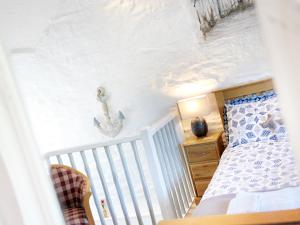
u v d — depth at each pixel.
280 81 0.43
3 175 0.58
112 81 3.24
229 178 2.00
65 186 2.42
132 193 2.42
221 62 2.87
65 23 3.06
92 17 2.97
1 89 0.58
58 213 0.67
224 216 0.89
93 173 3.57
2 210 0.60
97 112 3.42
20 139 0.60
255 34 2.68
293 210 0.79
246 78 2.85
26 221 0.59
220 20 2.72
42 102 3.54
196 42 2.85
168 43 2.92
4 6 2.73
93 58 3.19
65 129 3.61
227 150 2.59
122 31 2.98
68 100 3.46
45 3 2.86
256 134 2.54
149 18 2.87
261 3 0.43
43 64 3.32
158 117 3.25
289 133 0.45
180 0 2.75
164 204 2.22
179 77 3.04
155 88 3.15
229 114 2.75
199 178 2.79
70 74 3.32
